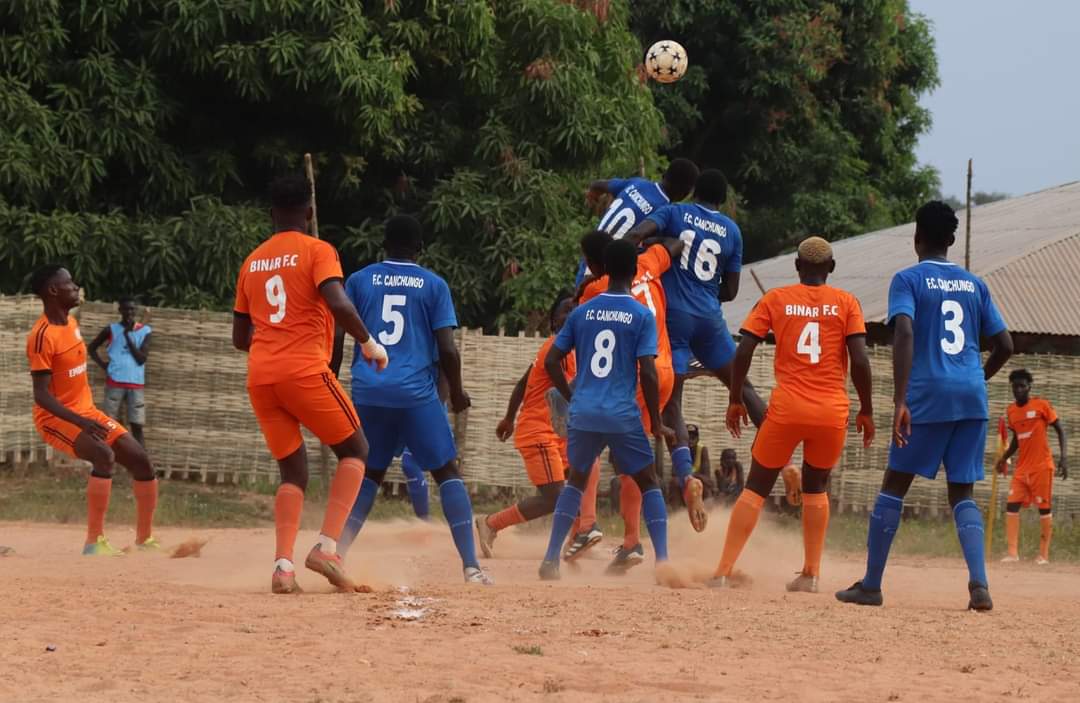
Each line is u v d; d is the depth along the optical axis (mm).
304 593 19906
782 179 93750
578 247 55188
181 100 53500
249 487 46688
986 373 22781
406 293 22828
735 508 23984
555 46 56594
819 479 23969
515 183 55188
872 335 55125
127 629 15945
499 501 47031
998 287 54188
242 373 47094
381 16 53688
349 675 13750
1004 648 16734
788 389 23312
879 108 96750
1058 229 60656
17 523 39562
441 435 22891
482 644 15523
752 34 89250
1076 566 38750
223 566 26297
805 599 21641
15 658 14266
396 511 44656
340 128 54531
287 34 50375
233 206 52844
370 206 57625
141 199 53469
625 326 24562
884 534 21891
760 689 13688
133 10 51719
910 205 103062
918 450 21719
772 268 73750
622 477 27922
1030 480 39625
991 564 38688
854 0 93000
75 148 50219
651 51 37906
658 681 13852
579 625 16984
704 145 93812
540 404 30812
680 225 27469
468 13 54188
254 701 12688
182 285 51188
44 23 49625
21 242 48562
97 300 50250
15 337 46062
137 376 45812
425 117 56844
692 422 48219
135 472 30094
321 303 20062
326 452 46531
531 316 53812
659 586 24422
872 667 15078
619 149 57750
